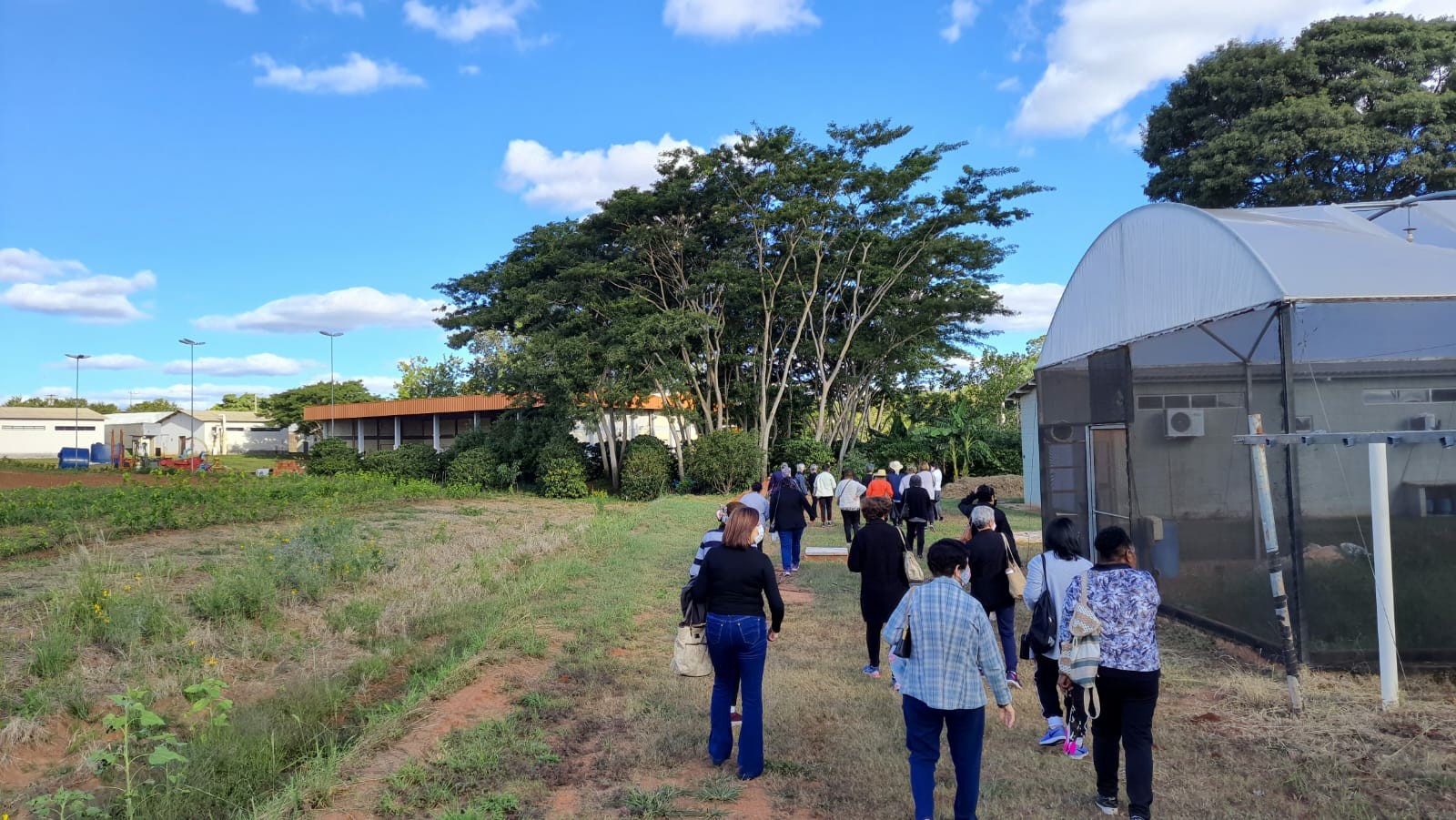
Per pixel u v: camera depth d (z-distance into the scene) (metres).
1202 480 8.61
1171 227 9.33
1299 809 4.55
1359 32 27.84
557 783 5.17
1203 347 8.59
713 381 31.53
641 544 15.62
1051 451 13.19
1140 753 4.24
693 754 5.58
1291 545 7.10
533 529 17.92
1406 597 7.09
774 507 13.06
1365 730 5.64
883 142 27.83
